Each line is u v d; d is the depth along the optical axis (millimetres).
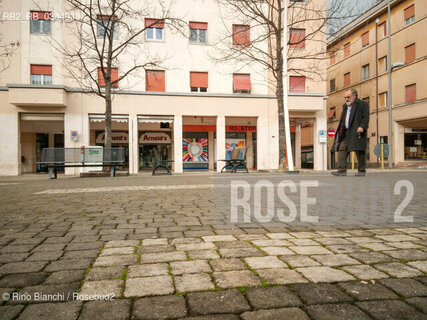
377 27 27703
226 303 1531
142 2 19625
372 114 28547
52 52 18688
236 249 2400
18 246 2549
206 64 20594
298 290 1672
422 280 1797
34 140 22938
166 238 2766
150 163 23781
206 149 23562
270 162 21000
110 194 6078
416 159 26359
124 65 19438
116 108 19156
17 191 6934
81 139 18719
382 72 27406
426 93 23062
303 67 21875
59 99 17844
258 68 21078
